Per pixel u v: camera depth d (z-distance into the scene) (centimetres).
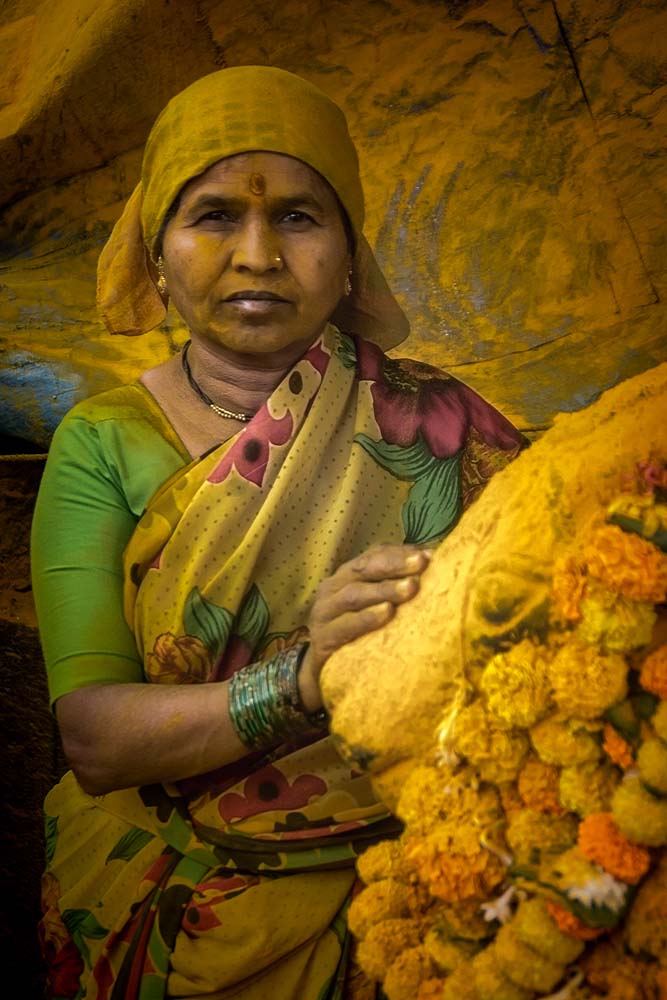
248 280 162
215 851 156
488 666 119
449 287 250
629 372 238
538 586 120
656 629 117
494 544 124
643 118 241
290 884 155
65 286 266
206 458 165
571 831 117
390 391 174
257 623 162
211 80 164
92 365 254
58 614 161
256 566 162
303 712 147
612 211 244
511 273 247
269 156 161
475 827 118
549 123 247
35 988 234
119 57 252
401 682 125
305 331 167
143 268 179
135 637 163
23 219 275
